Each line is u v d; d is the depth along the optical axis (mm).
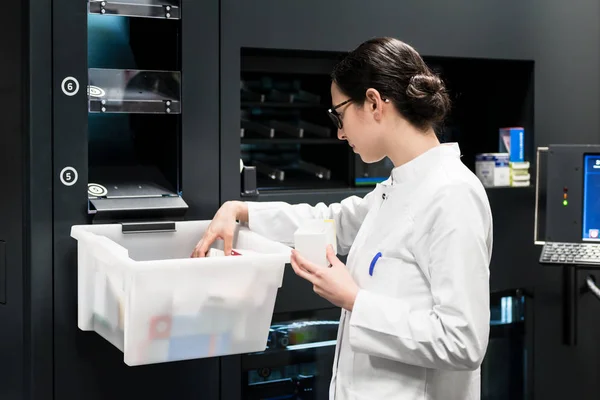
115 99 1941
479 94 2852
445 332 1341
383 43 1472
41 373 1915
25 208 1896
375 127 1471
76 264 1933
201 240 1877
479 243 1376
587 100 2705
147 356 1560
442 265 1366
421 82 1431
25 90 1866
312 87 2570
